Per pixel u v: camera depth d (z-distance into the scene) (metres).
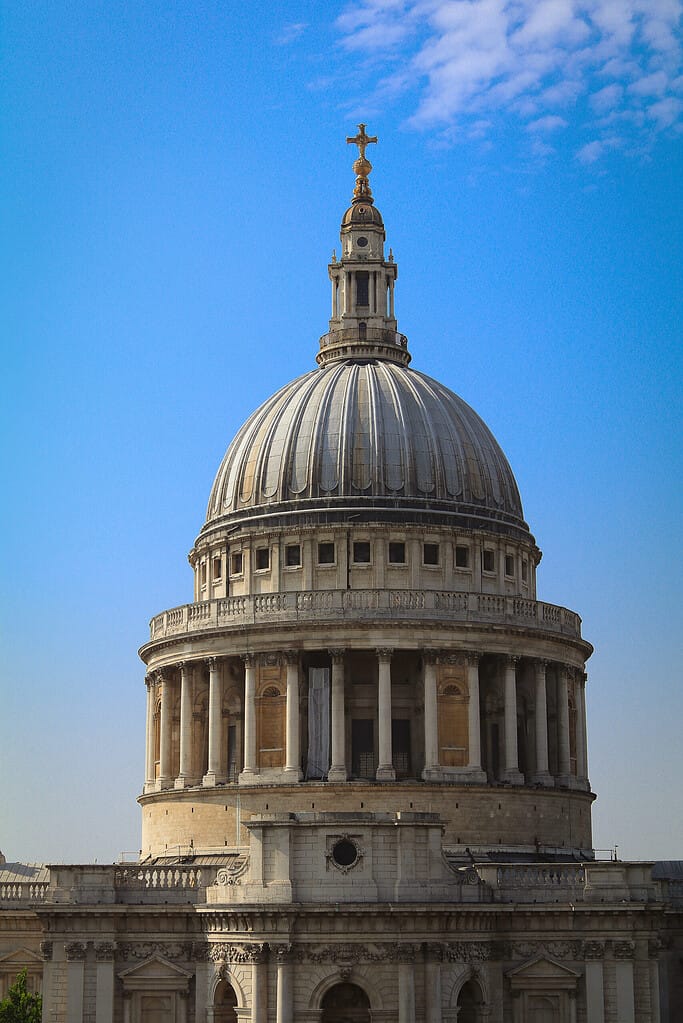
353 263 138.50
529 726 122.31
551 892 101.06
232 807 117.00
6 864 127.75
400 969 94.62
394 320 139.75
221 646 120.88
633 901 100.12
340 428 126.62
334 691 116.75
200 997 99.62
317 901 95.50
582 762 128.38
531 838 117.81
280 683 118.44
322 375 132.50
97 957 100.25
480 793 116.12
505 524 127.31
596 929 99.56
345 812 101.81
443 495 125.50
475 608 119.81
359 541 122.69
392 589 118.94
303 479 125.62
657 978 100.62
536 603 123.50
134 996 100.19
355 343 136.88
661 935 110.44
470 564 124.50
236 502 128.88
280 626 117.88
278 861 96.62
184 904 101.06
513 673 120.56
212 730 120.62
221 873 100.50
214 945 99.19
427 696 116.75
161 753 125.69
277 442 128.38
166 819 121.88
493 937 99.44
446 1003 95.44
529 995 99.44
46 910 100.56
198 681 124.50
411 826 97.50
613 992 98.75
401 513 122.81
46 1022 99.69
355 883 96.19
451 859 112.25
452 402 133.00
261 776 117.06
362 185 142.00
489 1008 98.56
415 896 96.12
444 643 117.81
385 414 127.38
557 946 99.94
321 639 117.50
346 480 124.44
